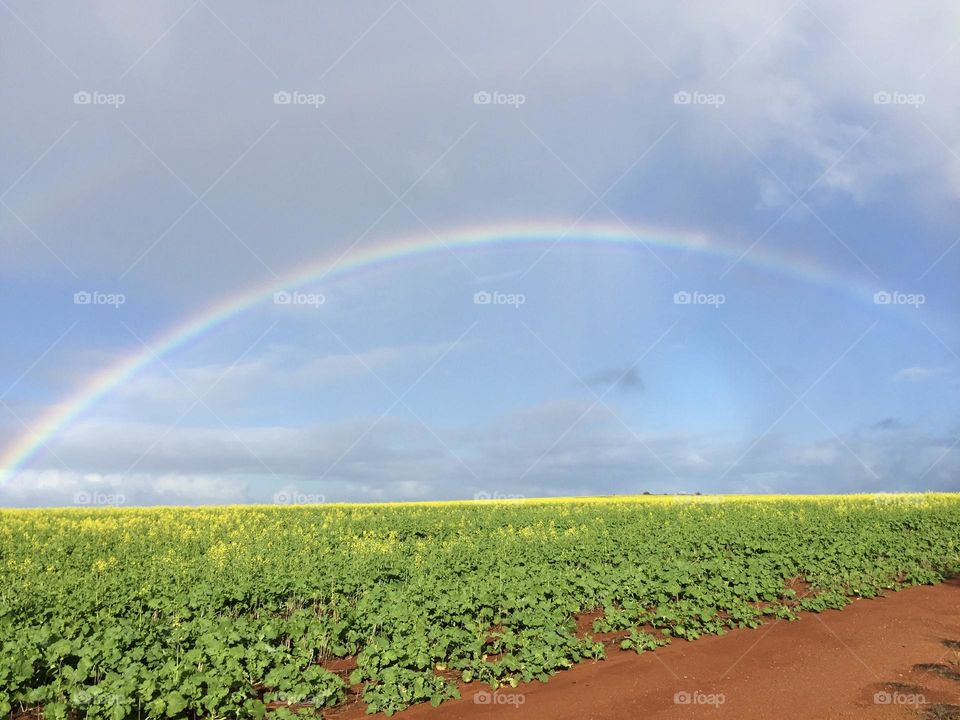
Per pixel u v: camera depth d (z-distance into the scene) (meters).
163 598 14.41
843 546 22.61
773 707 9.52
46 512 42.94
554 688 10.50
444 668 11.41
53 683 8.87
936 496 48.91
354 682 10.19
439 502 54.66
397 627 11.95
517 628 13.12
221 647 10.32
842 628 14.08
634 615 14.20
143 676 9.08
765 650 12.48
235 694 9.19
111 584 16.91
